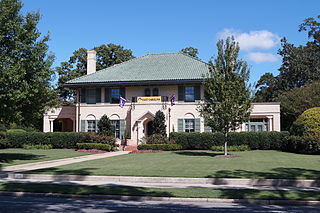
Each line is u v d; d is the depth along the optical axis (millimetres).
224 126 21672
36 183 12734
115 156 23594
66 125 40312
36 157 22500
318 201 9367
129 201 10008
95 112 34125
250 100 21125
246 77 21547
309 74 46219
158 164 17438
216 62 21844
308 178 12258
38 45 19844
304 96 35781
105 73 35469
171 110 32375
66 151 28516
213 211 8508
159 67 35062
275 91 48906
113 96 33938
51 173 14398
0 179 14164
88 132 31266
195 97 32000
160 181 12867
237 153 24906
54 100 21766
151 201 10000
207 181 12516
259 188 11398
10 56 18281
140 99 32500
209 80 22344
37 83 19016
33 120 21438
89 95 34469
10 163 18812
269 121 31906
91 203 9672
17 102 18891
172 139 29406
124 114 33406
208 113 22219
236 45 21766
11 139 32562
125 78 33406
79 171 14891
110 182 13023
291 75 47812
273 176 12781
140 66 36062
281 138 28141
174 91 32594
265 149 28781
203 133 29234
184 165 16781
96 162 18938
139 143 31844
